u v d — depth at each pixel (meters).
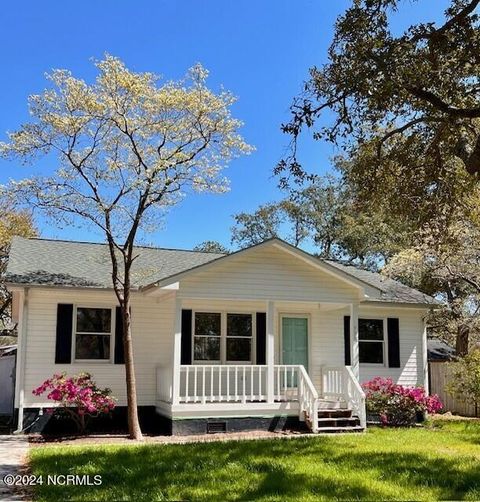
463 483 7.34
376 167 11.73
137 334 15.19
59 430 13.94
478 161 9.15
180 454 9.48
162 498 6.70
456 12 9.15
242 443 10.77
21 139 13.20
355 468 8.27
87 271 15.37
